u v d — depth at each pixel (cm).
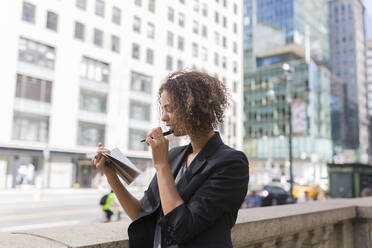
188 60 3747
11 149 2311
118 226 180
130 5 3203
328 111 6041
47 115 2559
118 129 3055
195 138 126
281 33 5984
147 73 3331
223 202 109
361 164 1442
